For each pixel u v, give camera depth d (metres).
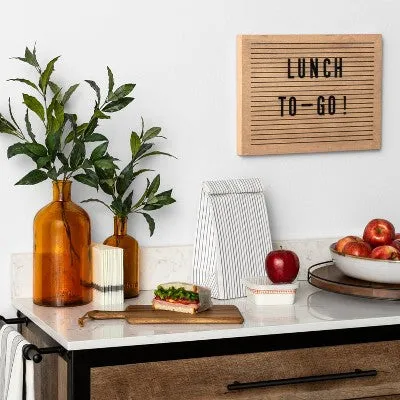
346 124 3.30
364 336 2.71
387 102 3.39
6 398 2.57
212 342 2.54
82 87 3.01
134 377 2.47
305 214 3.31
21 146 2.77
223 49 3.16
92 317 2.65
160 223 3.13
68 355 2.42
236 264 3.03
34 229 2.85
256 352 2.59
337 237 3.35
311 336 2.65
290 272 2.90
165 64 3.10
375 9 3.34
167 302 2.71
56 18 2.97
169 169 3.12
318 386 2.66
